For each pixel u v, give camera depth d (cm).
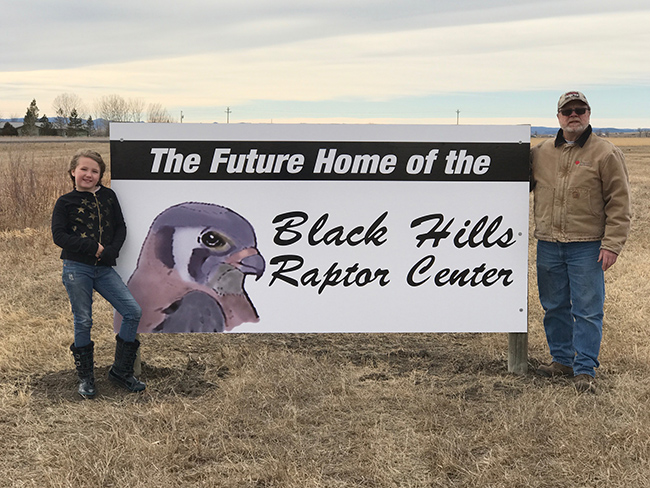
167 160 518
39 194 1434
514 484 345
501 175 527
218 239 525
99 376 512
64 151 4759
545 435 402
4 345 571
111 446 381
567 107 476
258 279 530
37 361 545
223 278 528
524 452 382
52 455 374
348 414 443
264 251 529
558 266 507
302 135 522
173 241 523
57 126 10962
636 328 640
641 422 409
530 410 437
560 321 522
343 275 533
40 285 835
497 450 383
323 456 382
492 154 526
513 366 534
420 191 529
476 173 527
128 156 515
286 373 512
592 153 478
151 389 490
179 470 363
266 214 526
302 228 529
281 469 357
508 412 440
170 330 527
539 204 511
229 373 528
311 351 596
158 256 523
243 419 429
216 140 519
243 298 530
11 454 379
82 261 454
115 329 512
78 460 365
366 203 529
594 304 492
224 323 530
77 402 459
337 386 490
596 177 477
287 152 523
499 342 622
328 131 522
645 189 2334
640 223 1406
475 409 450
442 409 450
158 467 360
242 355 569
